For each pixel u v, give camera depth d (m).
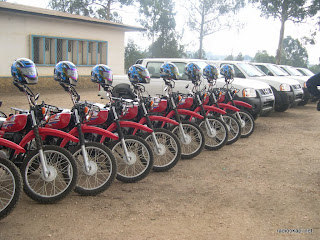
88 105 4.72
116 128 4.89
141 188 4.63
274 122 9.93
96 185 4.49
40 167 4.19
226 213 3.94
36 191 4.17
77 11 30.14
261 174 5.32
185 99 6.13
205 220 3.75
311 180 5.07
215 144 6.58
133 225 3.60
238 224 3.68
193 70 6.35
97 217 3.77
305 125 9.54
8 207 3.53
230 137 7.24
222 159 6.05
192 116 6.19
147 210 3.97
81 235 3.38
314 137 8.03
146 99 5.48
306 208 4.10
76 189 4.27
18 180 3.58
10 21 14.40
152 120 5.49
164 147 5.11
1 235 3.35
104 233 3.42
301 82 13.00
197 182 4.90
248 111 8.27
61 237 3.33
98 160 4.61
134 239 3.32
